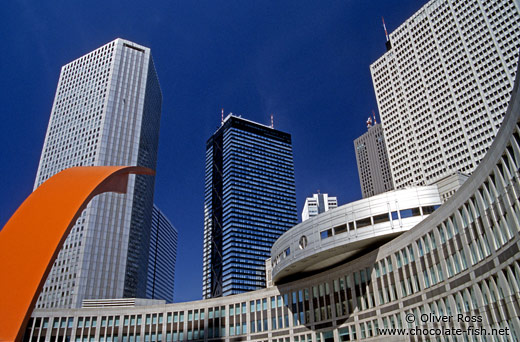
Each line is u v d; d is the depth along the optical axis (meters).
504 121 32.75
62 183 31.23
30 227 27.31
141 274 177.25
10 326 23.39
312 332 65.75
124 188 37.75
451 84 168.12
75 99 196.75
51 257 26.16
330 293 64.38
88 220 162.50
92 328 82.38
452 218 42.34
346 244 58.56
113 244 162.88
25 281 24.92
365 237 57.00
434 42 179.62
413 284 48.31
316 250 61.72
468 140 156.50
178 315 82.00
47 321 81.94
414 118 180.00
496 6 159.88
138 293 170.50
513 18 153.62
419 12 189.75
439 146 166.25
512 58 150.38
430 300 44.78
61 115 195.50
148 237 193.50
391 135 189.38
